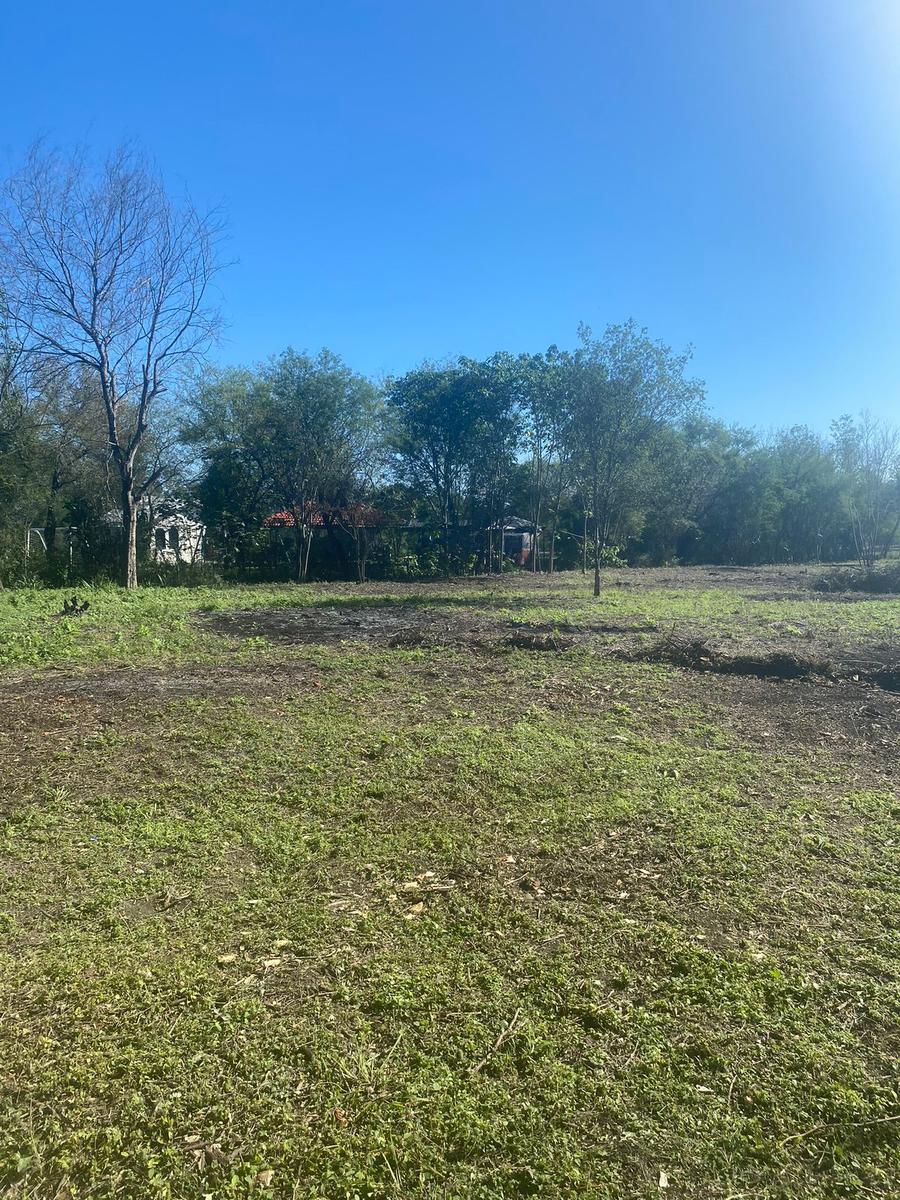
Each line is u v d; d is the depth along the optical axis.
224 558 25.52
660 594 17.52
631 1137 2.06
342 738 5.56
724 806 4.32
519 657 8.70
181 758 5.17
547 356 17.52
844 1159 2.00
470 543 29.08
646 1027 2.48
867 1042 2.42
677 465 34.09
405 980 2.71
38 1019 2.52
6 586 19.33
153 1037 2.43
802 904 3.25
